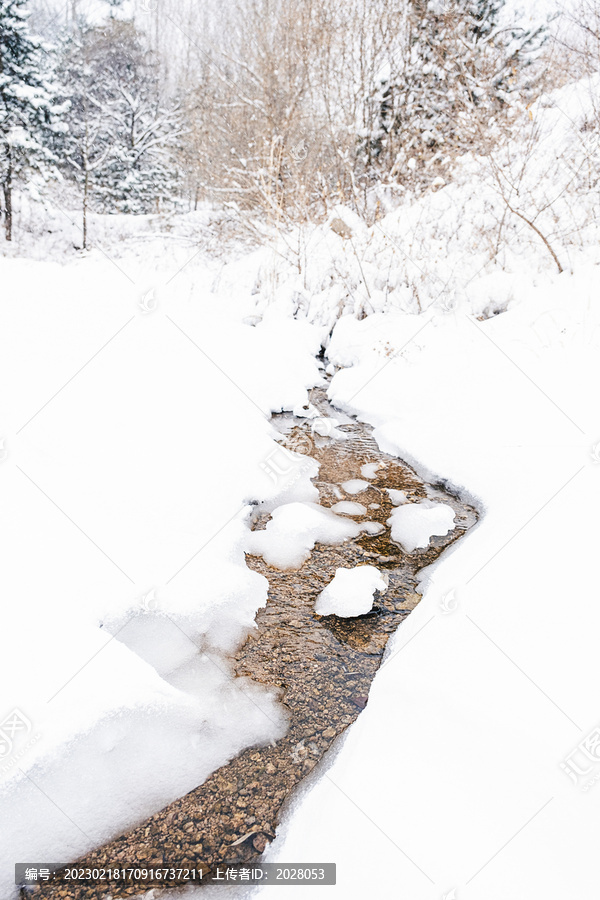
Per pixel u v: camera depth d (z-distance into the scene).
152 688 2.08
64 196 16.25
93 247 14.68
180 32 16.86
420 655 2.31
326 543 3.37
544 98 8.48
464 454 4.20
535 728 1.79
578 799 1.56
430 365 5.61
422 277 6.83
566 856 1.42
